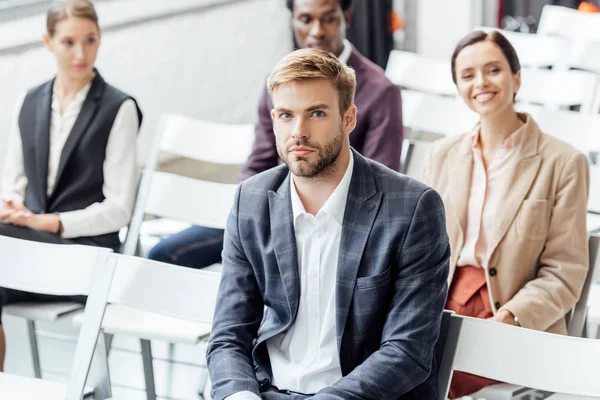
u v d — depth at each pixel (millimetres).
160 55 6777
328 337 2744
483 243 3484
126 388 4445
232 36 7340
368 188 2754
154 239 4918
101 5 6297
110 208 4262
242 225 2842
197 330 3570
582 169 3408
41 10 5926
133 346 4957
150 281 3004
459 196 3531
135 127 4391
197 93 7129
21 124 4363
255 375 2818
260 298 2898
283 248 2771
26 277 3160
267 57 7684
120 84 6512
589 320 3713
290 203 2799
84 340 2990
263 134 4387
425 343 2652
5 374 3270
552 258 3410
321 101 2656
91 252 3076
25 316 3902
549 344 2588
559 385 2564
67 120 4316
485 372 2652
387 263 2693
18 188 4398
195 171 7074
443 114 4793
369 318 2697
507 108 3480
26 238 4098
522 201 3420
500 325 2648
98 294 3020
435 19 8297
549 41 5699
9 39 5750
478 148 3555
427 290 2682
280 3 7691
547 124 4406
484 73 3480
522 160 3449
